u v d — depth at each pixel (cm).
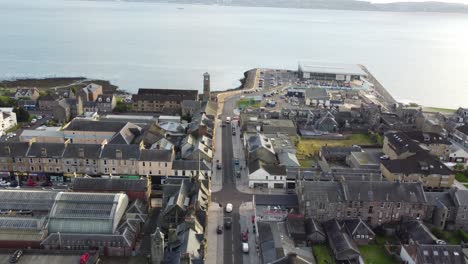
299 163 17125
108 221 11150
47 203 11669
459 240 12206
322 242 11625
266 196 14200
